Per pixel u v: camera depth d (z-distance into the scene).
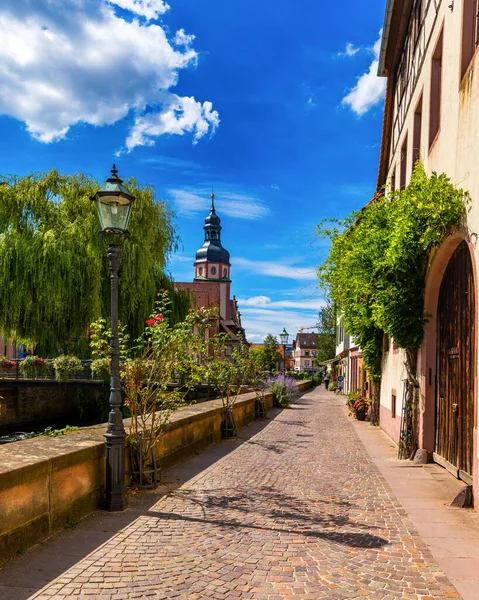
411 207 7.43
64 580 3.91
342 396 34.91
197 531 5.13
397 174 13.45
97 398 29.47
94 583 3.86
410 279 9.09
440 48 9.09
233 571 4.12
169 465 8.54
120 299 24.73
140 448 6.91
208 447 10.75
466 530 5.23
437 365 8.96
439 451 8.80
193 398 19.59
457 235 6.98
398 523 5.46
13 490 4.39
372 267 9.72
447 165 7.69
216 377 12.42
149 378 7.18
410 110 11.66
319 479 7.68
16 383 25.36
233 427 12.20
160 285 27.97
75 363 24.16
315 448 10.84
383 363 14.55
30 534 4.61
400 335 9.12
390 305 9.12
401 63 13.10
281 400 22.64
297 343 133.75
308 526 5.32
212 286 73.56
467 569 4.20
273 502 6.30
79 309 24.52
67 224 24.75
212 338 12.91
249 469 8.41
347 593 3.75
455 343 7.96
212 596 3.68
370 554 4.53
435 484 7.36
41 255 23.59
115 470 5.88
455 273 7.99
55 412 30.34
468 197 6.55
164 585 3.85
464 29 6.99
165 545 4.71
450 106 7.56
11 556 4.34
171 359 7.32
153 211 25.89
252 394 18.17
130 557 4.40
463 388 7.47
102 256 24.38
